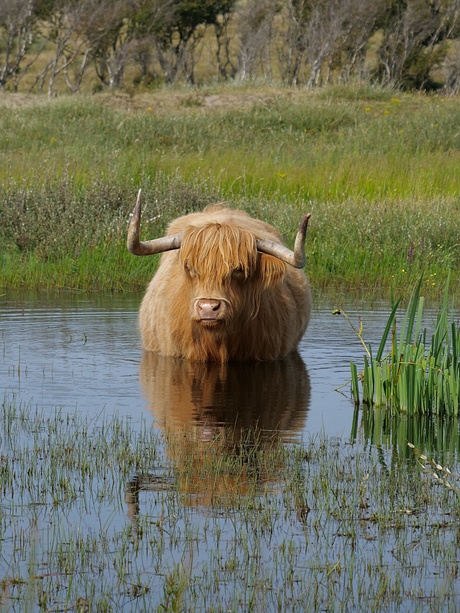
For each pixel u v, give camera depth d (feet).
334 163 207.92
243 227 77.05
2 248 134.62
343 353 83.35
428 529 44.37
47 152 202.69
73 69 557.74
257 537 43.21
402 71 489.67
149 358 81.15
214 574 39.78
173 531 43.75
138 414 63.10
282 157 212.23
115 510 46.14
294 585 38.96
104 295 113.91
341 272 128.77
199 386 71.46
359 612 36.91
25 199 144.46
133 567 40.42
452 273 127.65
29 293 114.32
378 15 478.59
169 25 511.81
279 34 551.59
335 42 475.31
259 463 52.95
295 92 323.98
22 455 54.29
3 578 39.47
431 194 177.47
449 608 37.17
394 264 129.59
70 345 84.79
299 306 86.38
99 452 54.65
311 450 55.52
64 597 37.99
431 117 272.10
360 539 43.27
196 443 56.65
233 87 338.54
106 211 143.33
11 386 69.92
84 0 465.06
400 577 39.68
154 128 248.73
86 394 68.18
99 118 260.01
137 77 525.34
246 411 64.39
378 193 176.35
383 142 241.76
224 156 205.16
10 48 479.82
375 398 67.26
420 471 51.96
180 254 76.28
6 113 269.03
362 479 50.42
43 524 44.50
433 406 65.72
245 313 77.71
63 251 130.72
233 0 533.14
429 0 497.05
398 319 96.58
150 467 52.16
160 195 150.82
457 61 490.49
